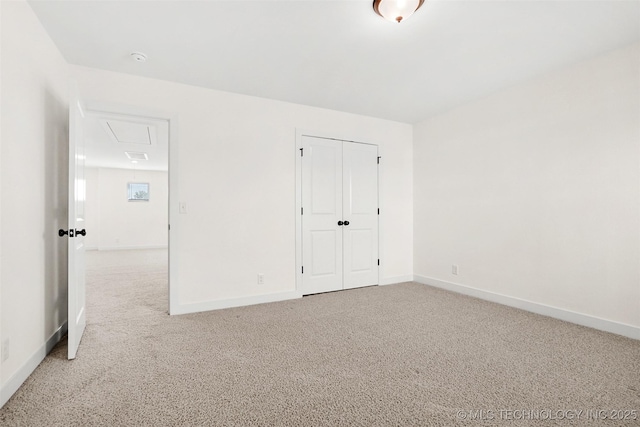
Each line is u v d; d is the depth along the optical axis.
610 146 2.46
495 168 3.34
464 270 3.70
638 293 2.33
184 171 3.01
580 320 2.64
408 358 2.05
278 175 3.48
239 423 1.41
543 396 1.62
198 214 3.06
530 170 3.01
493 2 1.85
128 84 2.79
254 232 3.34
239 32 2.17
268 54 2.48
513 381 1.76
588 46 2.37
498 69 2.76
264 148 3.40
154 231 8.66
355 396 1.62
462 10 1.93
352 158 3.97
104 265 5.73
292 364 1.96
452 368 1.92
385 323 2.71
